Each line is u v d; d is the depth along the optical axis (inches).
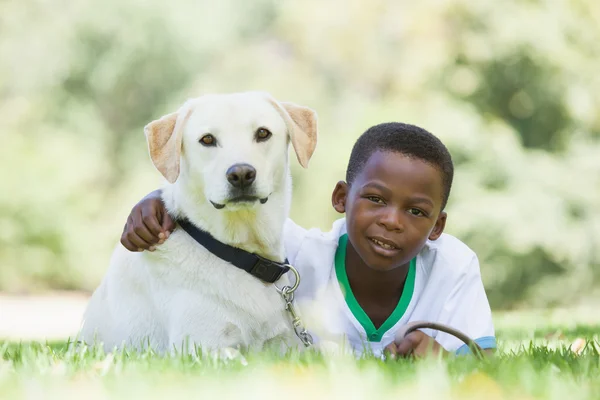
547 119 597.0
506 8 597.9
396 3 703.1
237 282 132.0
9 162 660.1
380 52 711.7
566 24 593.9
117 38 736.3
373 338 143.3
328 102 689.6
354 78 717.9
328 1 750.5
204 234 133.0
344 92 711.1
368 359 116.7
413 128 135.9
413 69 608.7
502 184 550.3
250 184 128.3
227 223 131.6
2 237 641.6
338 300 144.1
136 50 733.9
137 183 676.1
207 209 132.6
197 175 132.5
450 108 569.0
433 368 101.5
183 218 135.3
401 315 143.3
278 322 135.9
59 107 715.4
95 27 733.3
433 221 134.3
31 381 97.3
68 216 659.4
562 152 581.3
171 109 717.9
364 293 143.9
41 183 658.2
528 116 597.9
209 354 115.5
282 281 138.9
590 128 592.7
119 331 140.2
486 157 552.4
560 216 536.7
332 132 647.1
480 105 590.9
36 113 702.5
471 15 602.5
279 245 139.7
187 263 132.1
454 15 607.2
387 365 108.7
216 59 759.1
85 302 593.3
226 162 128.3
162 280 133.9
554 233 531.5
